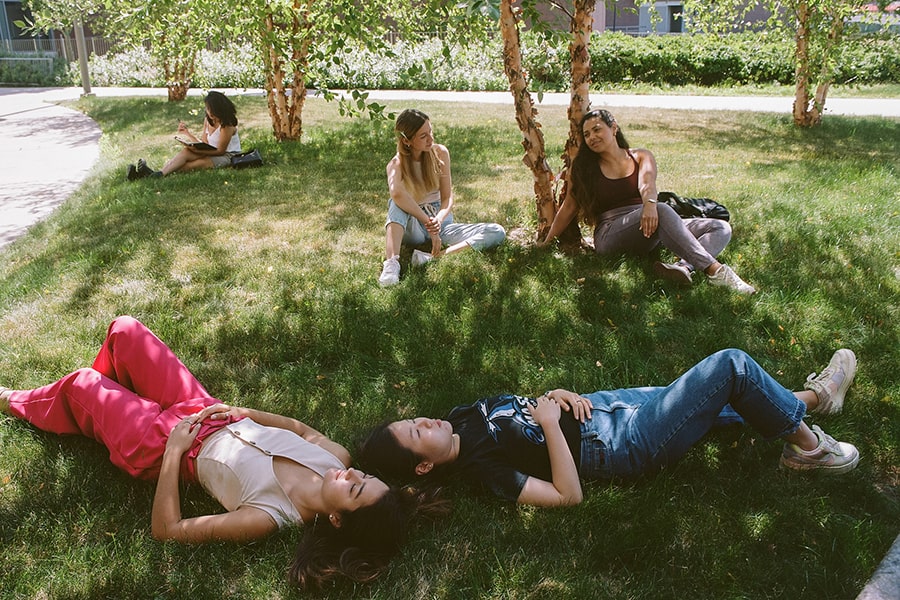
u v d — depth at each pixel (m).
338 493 2.49
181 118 12.68
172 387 3.05
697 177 7.43
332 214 6.32
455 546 2.55
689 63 18.31
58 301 4.57
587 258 5.02
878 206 6.20
